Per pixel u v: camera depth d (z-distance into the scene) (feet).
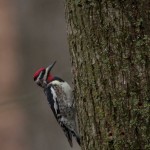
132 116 37.09
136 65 37.09
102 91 37.93
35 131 72.18
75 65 39.63
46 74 54.85
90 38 38.27
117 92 37.45
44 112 71.61
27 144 71.97
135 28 37.14
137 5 37.09
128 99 37.22
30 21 73.46
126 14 37.22
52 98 53.57
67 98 53.16
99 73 38.04
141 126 36.94
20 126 71.77
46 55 72.54
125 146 37.22
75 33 39.19
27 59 73.00
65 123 53.67
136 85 37.09
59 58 72.13
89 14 38.19
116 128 37.47
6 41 73.31
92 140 38.73
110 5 37.47
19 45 73.36
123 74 37.29
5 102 63.57
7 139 71.87
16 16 73.97
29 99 68.33
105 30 37.70
